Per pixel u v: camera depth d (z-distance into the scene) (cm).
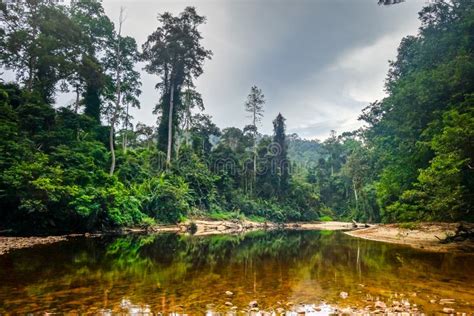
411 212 1698
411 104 2036
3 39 2384
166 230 2803
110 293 687
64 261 1090
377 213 5306
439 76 1809
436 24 2473
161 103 4203
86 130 2861
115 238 1973
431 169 1404
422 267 1062
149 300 639
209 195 4072
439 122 1725
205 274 934
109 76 3328
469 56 1741
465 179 1518
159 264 1098
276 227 4403
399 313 565
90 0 3209
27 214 1814
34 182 1670
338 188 7094
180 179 3525
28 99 2258
